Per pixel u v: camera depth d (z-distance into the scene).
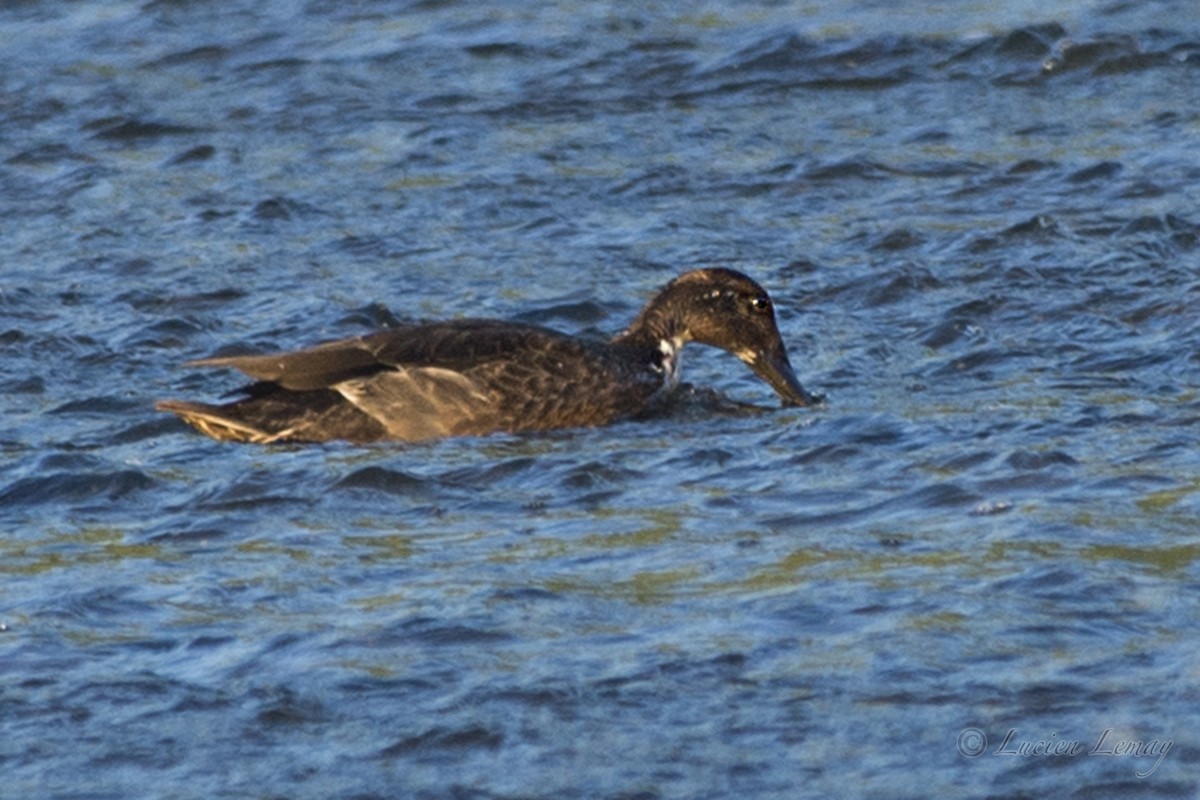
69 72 27.25
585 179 22.89
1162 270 19.22
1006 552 12.71
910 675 11.18
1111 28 25.95
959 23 26.75
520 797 10.27
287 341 18.78
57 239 21.84
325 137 24.58
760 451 15.26
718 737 10.71
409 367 16.11
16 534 14.02
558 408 16.25
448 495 14.51
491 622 12.09
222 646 12.00
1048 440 14.99
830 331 18.44
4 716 11.28
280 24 28.70
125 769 10.71
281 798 10.38
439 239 21.36
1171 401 15.84
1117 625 11.62
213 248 21.34
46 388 17.67
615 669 11.45
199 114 25.56
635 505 14.14
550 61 26.72
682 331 17.00
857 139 23.69
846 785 10.23
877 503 13.85
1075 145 22.97
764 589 12.40
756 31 27.14
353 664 11.66
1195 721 10.57
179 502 14.54
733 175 22.80
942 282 19.36
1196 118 23.47
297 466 15.19
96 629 12.33
